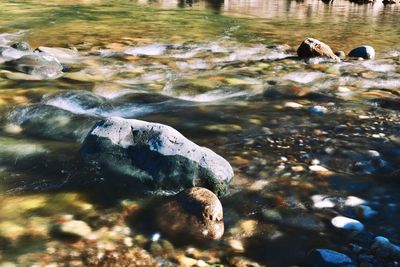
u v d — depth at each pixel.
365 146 3.23
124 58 5.78
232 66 5.50
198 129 3.47
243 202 2.57
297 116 3.78
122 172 2.73
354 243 2.29
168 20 9.54
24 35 7.14
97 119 3.46
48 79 4.36
